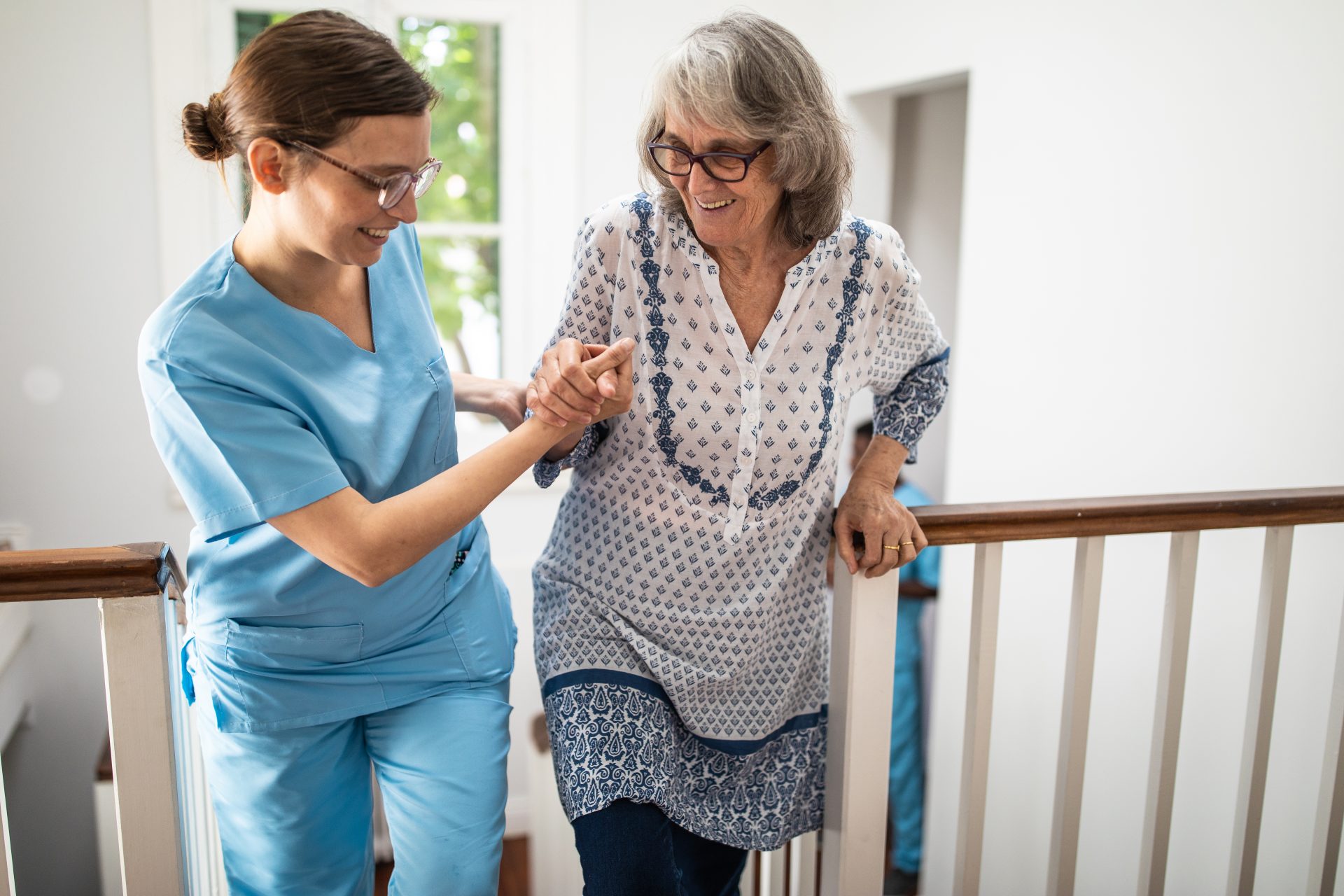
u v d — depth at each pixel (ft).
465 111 11.68
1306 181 6.44
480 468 3.63
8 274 10.60
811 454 4.33
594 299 4.29
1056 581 8.91
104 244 10.75
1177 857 7.69
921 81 10.81
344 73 3.22
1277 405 6.70
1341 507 5.02
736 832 4.75
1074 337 8.69
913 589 11.71
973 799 5.17
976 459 10.19
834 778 5.04
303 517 3.52
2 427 10.82
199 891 5.15
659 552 4.36
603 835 4.14
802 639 4.77
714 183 3.75
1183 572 5.07
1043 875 9.22
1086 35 8.40
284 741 4.10
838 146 3.86
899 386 4.90
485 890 4.14
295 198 3.39
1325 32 6.30
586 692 4.39
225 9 10.65
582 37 11.69
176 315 3.52
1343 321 6.18
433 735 4.21
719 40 3.70
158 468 11.19
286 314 3.73
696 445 4.22
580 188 12.05
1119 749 8.23
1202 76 7.25
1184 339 7.49
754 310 4.18
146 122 10.62
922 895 11.12
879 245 4.29
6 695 9.86
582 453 4.48
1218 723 7.20
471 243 12.01
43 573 3.84
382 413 3.95
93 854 11.54
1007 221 9.55
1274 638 5.22
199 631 4.08
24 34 10.25
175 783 4.21
